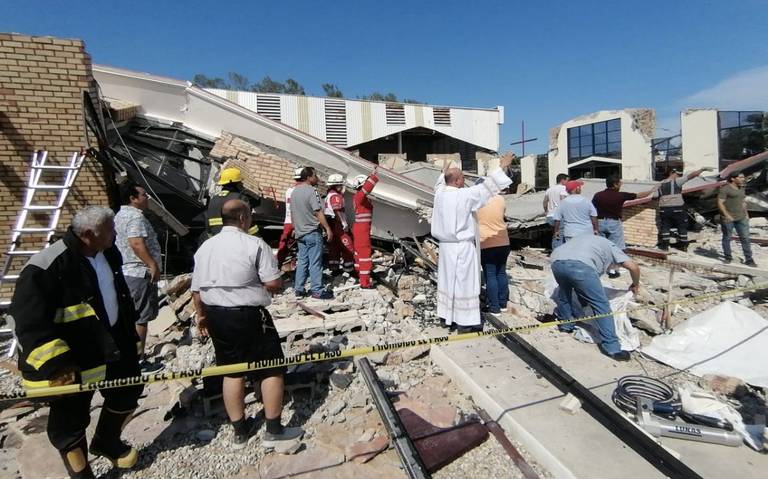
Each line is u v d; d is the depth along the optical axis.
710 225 13.66
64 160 6.81
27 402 3.82
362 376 4.09
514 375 4.01
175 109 8.60
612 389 3.84
